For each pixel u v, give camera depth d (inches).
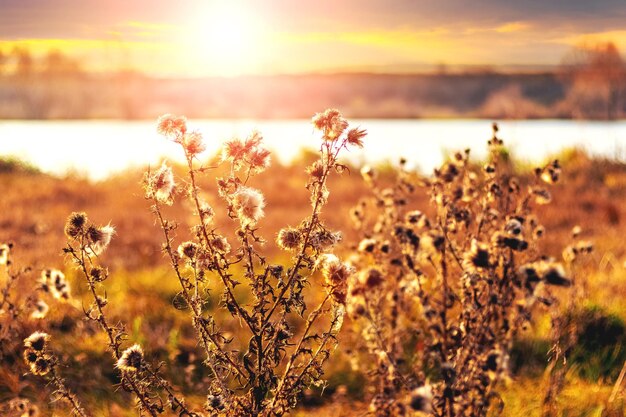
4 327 61.2
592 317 68.7
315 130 38.8
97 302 41.1
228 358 41.2
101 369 62.1
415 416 40.6
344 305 40.3
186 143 38.8
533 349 64.3
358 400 59.5
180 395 56.7
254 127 39.4
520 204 52.3
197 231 40.3
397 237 45.9
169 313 74.7
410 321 63.0
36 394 57.1
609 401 54.8
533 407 54.6
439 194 49.8
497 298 43.0
